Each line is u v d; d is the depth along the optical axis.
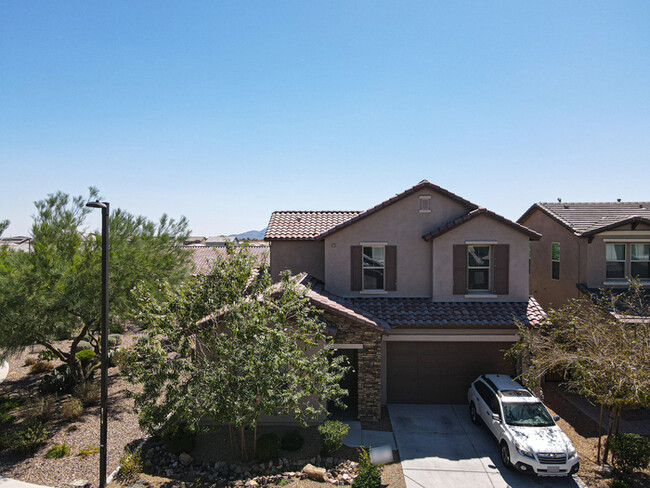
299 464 11.41
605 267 18.14
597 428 13.84
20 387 16.91
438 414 14.77
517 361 15.28
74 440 12.30
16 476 10.39
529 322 14.77
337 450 12.12
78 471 10.70
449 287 16.55
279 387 10.83
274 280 18.86
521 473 11.15
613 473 11.13
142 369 10.45
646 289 17.92
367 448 12.29
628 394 10.27
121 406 14.85
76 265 13.52
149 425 10.56
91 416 14.02
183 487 10.19
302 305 12.05
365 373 14.05
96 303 13.88
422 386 15.73
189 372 10.73
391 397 15.79
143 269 14.87
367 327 13.92
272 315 11.31
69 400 15.12
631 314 15.23
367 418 14.11
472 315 15.38
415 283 16.98
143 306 11.51
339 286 17.09
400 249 16.98
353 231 17.03
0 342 12.89
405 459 11.82
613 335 11.59
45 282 12.75
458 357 15.70
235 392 10.15
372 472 10.30
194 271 17.59
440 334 15.37
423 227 16.94
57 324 14.04
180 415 10.22
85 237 14.87
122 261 14.36
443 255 16.55
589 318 13.43
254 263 12.31
